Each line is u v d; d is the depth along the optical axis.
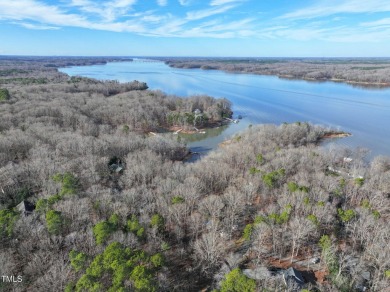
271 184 65.38
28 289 39.50
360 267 44.47
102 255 39.91
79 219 50.88
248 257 48.41
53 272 38.72
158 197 59.81
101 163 76.62
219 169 73.88
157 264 41.62
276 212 56.47
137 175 70.75
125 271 36.94
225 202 59.81
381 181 70.06
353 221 55.25
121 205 55.28
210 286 43.00
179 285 42.91
